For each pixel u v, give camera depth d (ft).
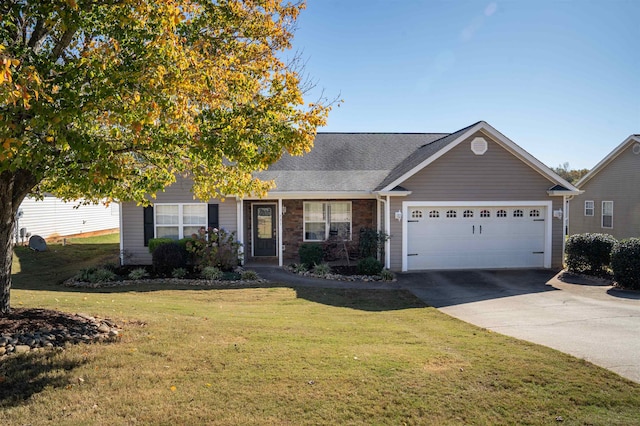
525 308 31.17
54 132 14.69
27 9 15.38
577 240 45.52
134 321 22.94
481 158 47.32
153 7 15.90
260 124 19.33
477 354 19.21
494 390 15.10
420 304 32.73
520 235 48.37
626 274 38.19
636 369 17.58
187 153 20.03
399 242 47.01
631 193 71.26
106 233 95.96
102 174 15.14
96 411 12.93
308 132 20.20
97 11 15.90
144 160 22.02
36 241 60.70
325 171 56.29
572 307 31.32
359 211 55.36
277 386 15.02
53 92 14.65
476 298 34.94
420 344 20.94
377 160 59.36
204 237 46.78
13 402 13.30
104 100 15.12
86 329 20.35
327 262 53.88
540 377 16.29
